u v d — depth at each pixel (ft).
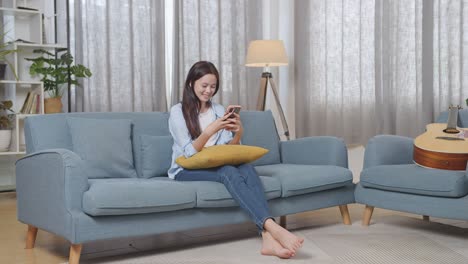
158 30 16.19
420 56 14.55
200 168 9.20
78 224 7.76
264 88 16.26
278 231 8.26
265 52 15.43
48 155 8.27
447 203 9.42
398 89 14.93
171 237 10.15
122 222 8.09
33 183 8.79
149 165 9.93
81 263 8.38
